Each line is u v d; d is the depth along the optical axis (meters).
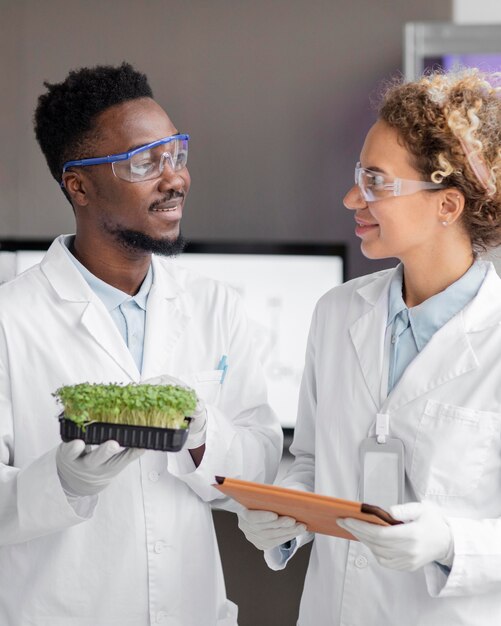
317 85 3.37
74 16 3.40
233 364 1.96
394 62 3.33
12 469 1.72
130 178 1.77
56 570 1.74
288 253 3.24
